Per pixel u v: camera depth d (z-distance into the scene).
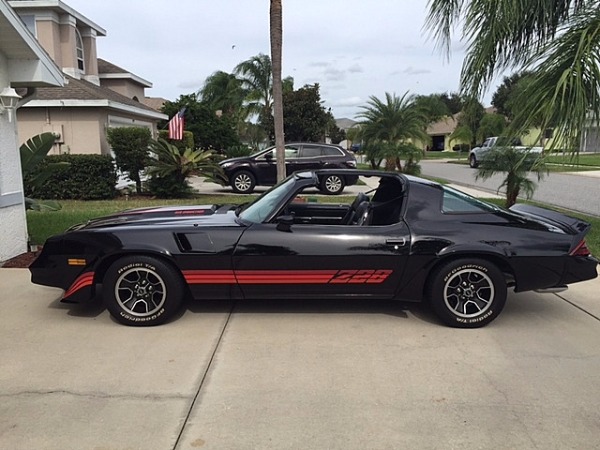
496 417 2.99
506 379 3.45
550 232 4.42
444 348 3.96
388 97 18.70
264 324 4.45
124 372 3.54
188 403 3.14
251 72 32.56
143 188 14.87
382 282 4.43
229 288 4.43
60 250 4.41
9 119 6.72
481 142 40.34
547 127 6.12
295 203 5.34
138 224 4.61
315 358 3.77
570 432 2.85
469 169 28.86
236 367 3.62
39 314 4.69
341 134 56.62
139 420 2.95
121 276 4.35
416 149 18.48
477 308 4.38
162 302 4.37
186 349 3.92
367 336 4.20
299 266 4.37
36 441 2.75
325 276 4.40
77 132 14.49
